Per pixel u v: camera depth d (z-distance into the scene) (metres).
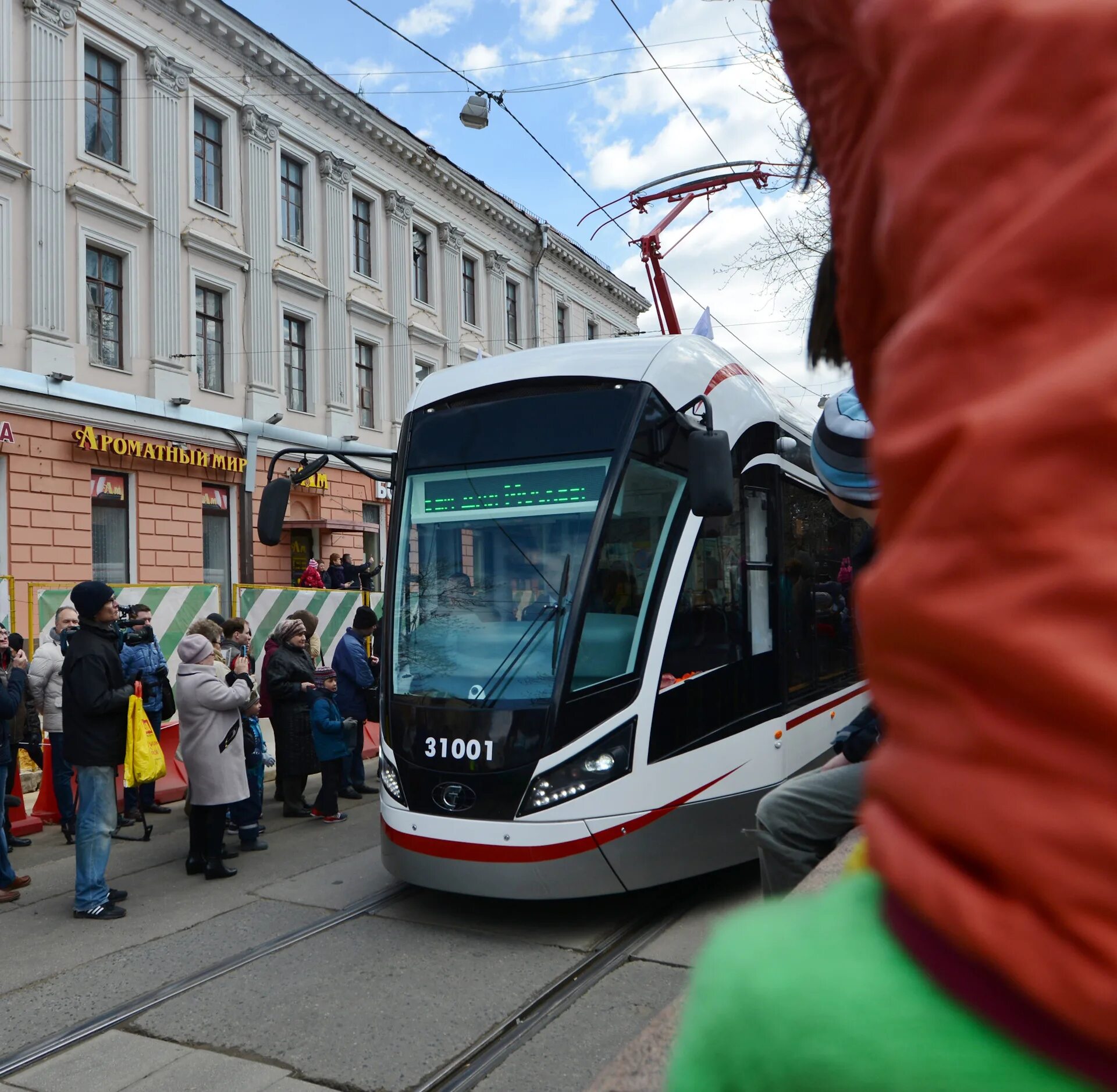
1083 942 0.32
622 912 5.68
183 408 18.97
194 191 19.69
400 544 6.11
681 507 5.80
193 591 11.13
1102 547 0.32
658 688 5.50
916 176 0.41
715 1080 0.44
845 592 7.52
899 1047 0.38
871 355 0.52
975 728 0.35
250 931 5.60
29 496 16.22
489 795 5.34
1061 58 0.37
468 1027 4.20
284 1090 3.72
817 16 0.54
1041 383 0.34
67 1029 4.34
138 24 18.42
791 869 2.80
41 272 16.55
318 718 8.70
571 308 32.97
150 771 6.14
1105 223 0.34
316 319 22.66
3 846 6.46
